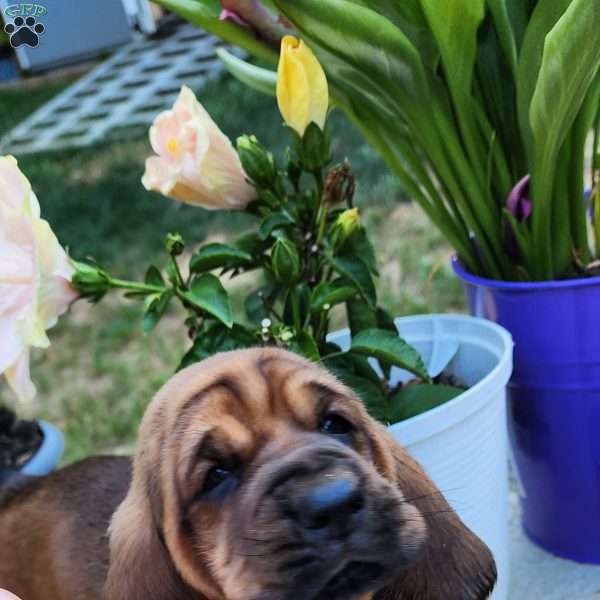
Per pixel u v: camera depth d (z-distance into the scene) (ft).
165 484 1.25
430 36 1.76
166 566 1.27
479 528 1.59
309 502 1.05
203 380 1.28
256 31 1.84
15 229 1.51
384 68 1.67
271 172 1.66
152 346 3.67
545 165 1.70
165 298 1.59
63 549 1.69
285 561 1.05
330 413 1.28
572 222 1.88
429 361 1.86
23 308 1.51
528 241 1.83
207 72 7.22
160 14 7.86
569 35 1.47
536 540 2.02
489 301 1.85
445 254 3.74
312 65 1.60
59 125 7.02
